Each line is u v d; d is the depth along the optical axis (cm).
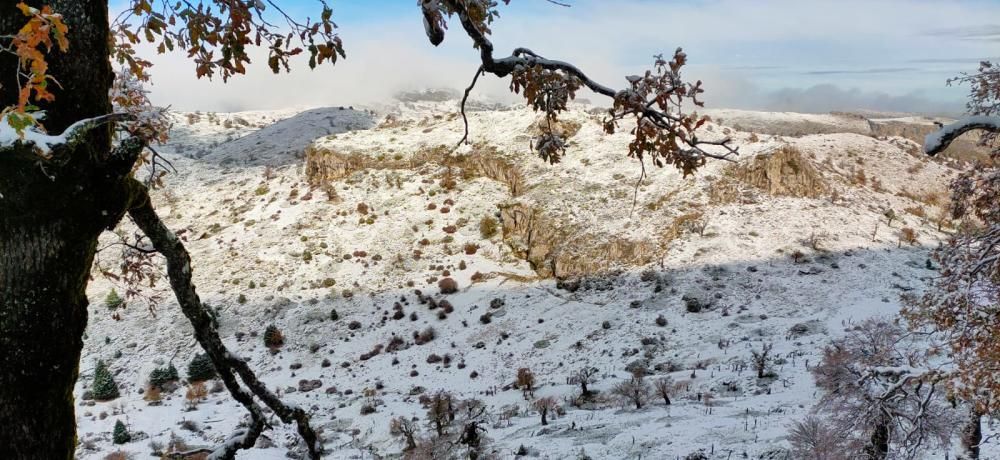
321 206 8200
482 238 7319
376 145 8912
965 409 2008
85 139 314
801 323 4791
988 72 1227
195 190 9944
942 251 1198
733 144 7525
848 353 2105
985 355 1092
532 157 7938
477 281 6669
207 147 14900
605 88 444
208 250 7769
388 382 5203
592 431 3534
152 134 518
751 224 6388
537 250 6769
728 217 6512
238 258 7500
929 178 9006
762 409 3391
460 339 5753
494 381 4941
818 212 6631
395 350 5766
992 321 1084
